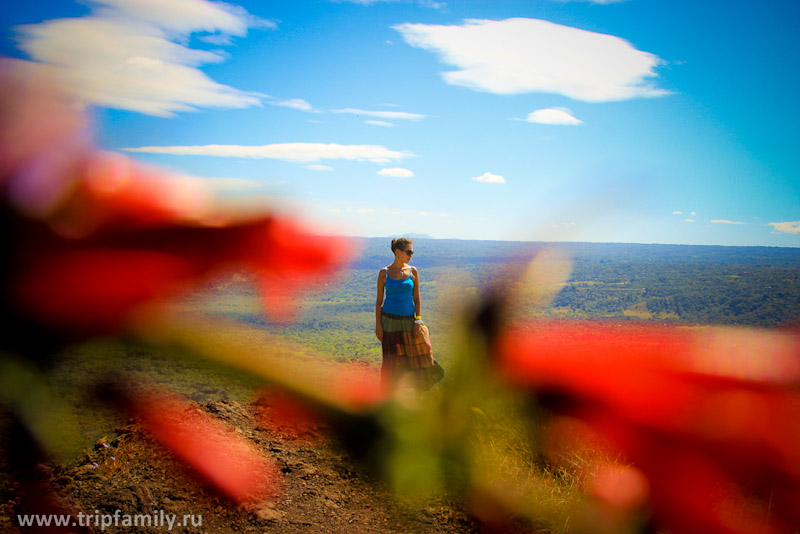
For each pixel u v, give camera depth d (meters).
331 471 3.09
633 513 1.68
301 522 2.72
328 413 1.60
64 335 0.60
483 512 2.44
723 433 1.15
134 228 0.61
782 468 1.18
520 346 1.14
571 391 1.10
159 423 0.85
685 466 1.27
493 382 1.16
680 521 1.55
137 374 0.62
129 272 0.59
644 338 1.13
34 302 0.59
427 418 1.67
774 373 1.09
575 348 1.09
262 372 0.71
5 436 0.86
